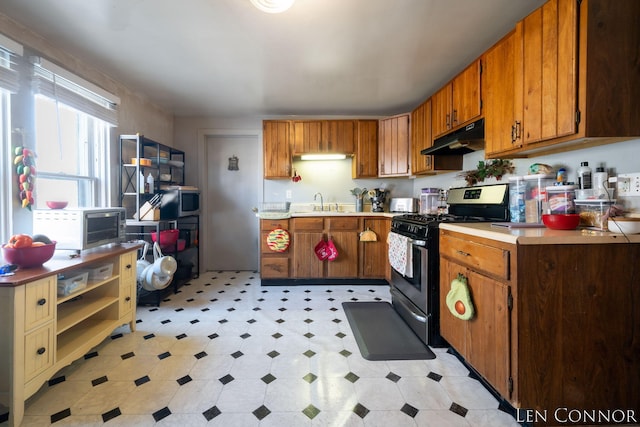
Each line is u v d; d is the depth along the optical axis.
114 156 2.67
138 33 1.95
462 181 2.84
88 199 2.46
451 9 1.70
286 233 3.25
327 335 2.13
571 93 1.31
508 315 1.27
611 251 1.25
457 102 2.34
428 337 1.96
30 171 1.85
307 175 3.92
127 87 2.86
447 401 1.44
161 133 3.50
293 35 1.97
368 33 1.95
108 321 1.97
